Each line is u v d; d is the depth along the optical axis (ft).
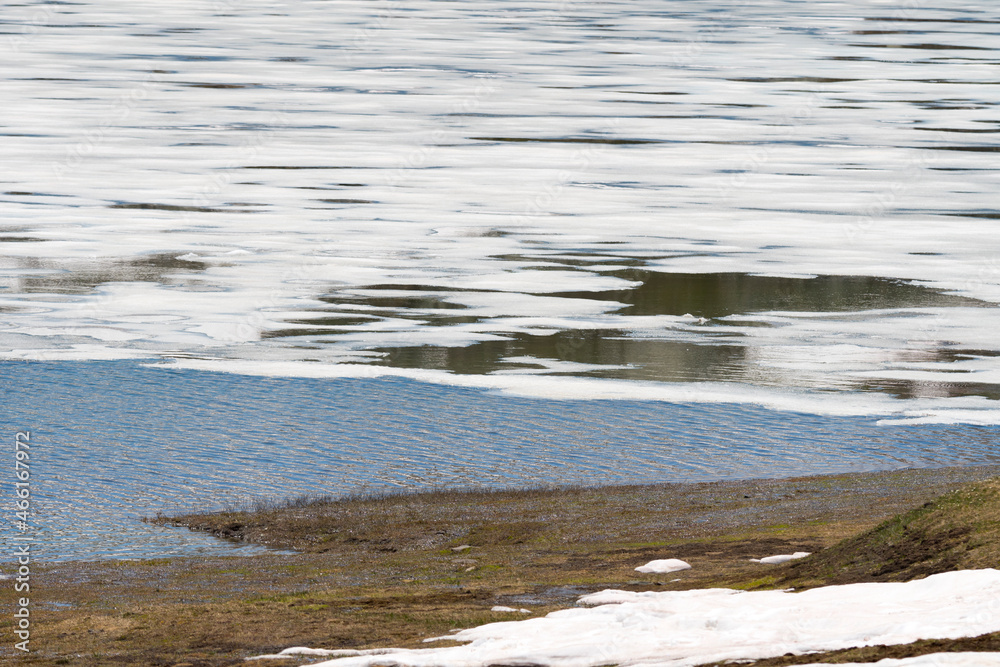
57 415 304.09
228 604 152.66
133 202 593.83
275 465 266.98
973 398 323.37
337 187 634.02
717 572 160.97
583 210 590.55
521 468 264.93
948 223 565.53
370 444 284.00
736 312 424.46
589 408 315.99
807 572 140.26
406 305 431.43
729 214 584.40
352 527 219.41
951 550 126.62
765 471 261.44
